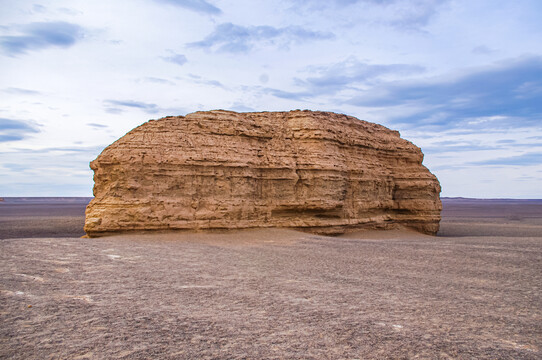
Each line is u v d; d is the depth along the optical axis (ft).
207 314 32.53
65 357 23.48
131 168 85.71
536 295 41.73
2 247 62.69
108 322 29.71
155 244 73.82
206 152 92.12
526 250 75.66
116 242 73.82
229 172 94.27
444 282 47.75
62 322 29.40
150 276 46.98
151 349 24.91
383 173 127.95
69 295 36.94
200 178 91.35
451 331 29.76
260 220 99.09
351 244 82.69
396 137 140.97
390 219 131.34
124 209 83.71
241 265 56.44
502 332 29.78
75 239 76.38
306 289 42.45
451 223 211.82
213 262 58.18
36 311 31.63
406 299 39.14
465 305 37.35
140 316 31.40
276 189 102.17
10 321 29.09
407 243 86.94
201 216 89.56
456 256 68.03
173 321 30.40
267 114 114.32
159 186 87.71
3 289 37.55
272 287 43.06
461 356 25.08
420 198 132.67
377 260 63.41
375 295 40.50
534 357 25.11
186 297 37.88
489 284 46.91
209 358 23.86
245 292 40.50
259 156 100.63
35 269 47.39
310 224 104.63
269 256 65.16
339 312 33.94
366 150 124.06
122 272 48.67
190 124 95.40
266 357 24.26
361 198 119.44
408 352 25.53
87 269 49.44
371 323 31.17
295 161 104.27
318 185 103.86
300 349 25.62
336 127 116.47
